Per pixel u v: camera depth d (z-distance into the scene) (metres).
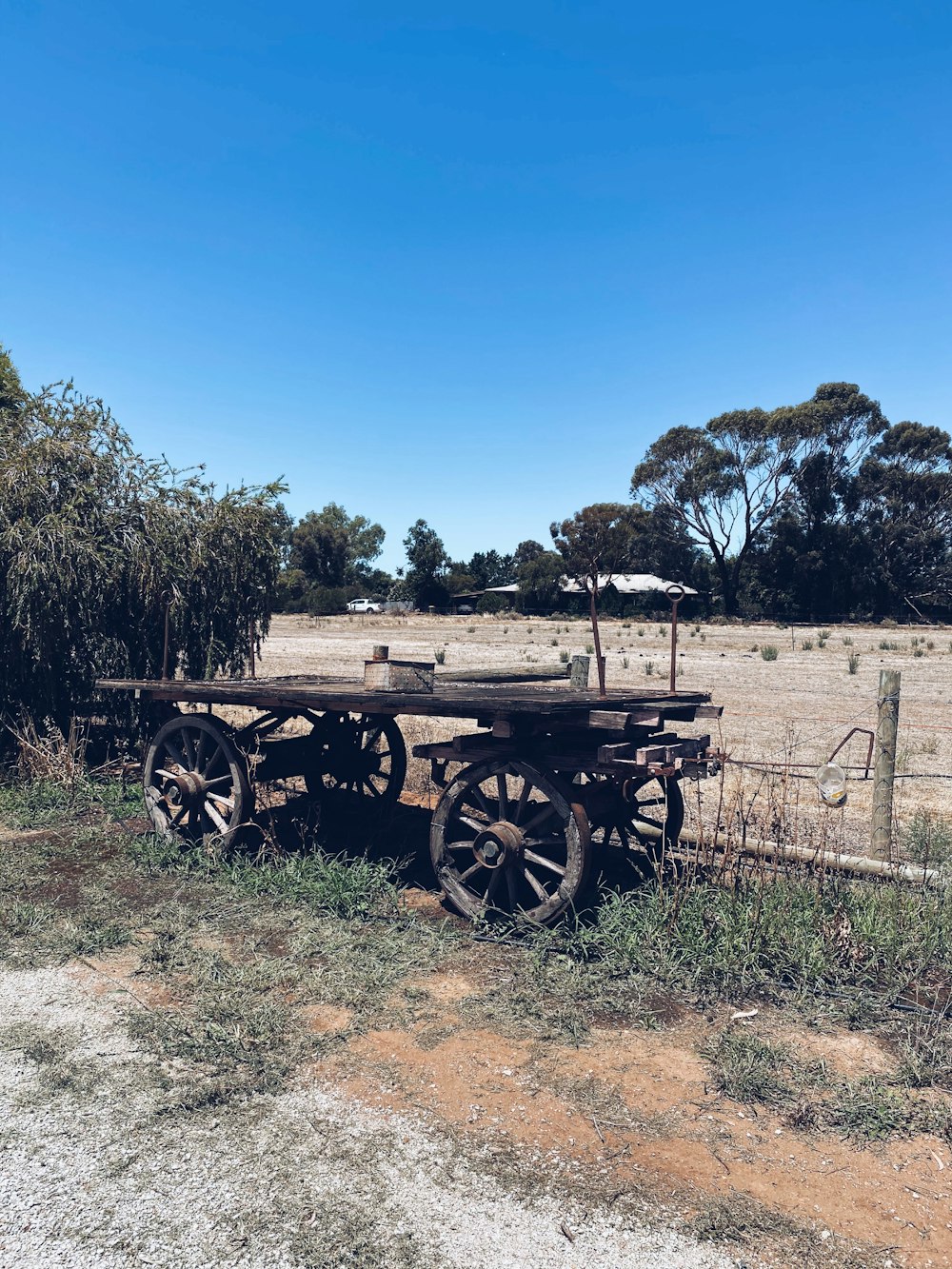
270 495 11.34
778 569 68.62
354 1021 4.15
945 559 67.44
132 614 10.38
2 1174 3.06
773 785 5.99
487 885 5.59
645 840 6.61
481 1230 2.78
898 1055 3.91
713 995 4.43
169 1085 3.60
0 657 9.56
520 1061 3.81
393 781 8.14
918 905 5.17
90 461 10.11
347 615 77.75
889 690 6.18
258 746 7.20
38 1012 4.27
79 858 6.79
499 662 28.48
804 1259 2.67
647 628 54.78
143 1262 2.65
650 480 72.44
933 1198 2.96
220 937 5.21
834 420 66.75
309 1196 2.94
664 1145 3.23
